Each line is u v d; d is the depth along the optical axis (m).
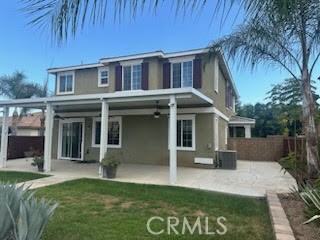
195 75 12.87
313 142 6.37
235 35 6.19
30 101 11.57
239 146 17.27
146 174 10.69
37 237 2.88
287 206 5.70
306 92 6.54
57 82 16.72
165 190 7.77
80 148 15.47
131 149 14.12
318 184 5.12
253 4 1.88
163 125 13.50
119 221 5.07
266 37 5.89
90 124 15.26
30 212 2.92
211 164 12.24
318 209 4.41
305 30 5.12
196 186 8.36
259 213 5.73
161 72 13.73
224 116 16.22
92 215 5.41
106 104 10.48
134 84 14.20
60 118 15.92
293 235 3.91
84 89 15.88
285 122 10.53
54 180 9.27
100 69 15.54
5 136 12.61
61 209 5.78
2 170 11.54
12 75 21.61
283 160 7.01
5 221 2.90
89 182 8.91
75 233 4.45
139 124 14.03
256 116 35.06
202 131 12.53
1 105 12.48
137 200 6.65
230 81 18.36
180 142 12.97
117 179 9.54
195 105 12.67
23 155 17.84
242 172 11.27
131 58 14.04
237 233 4.59
